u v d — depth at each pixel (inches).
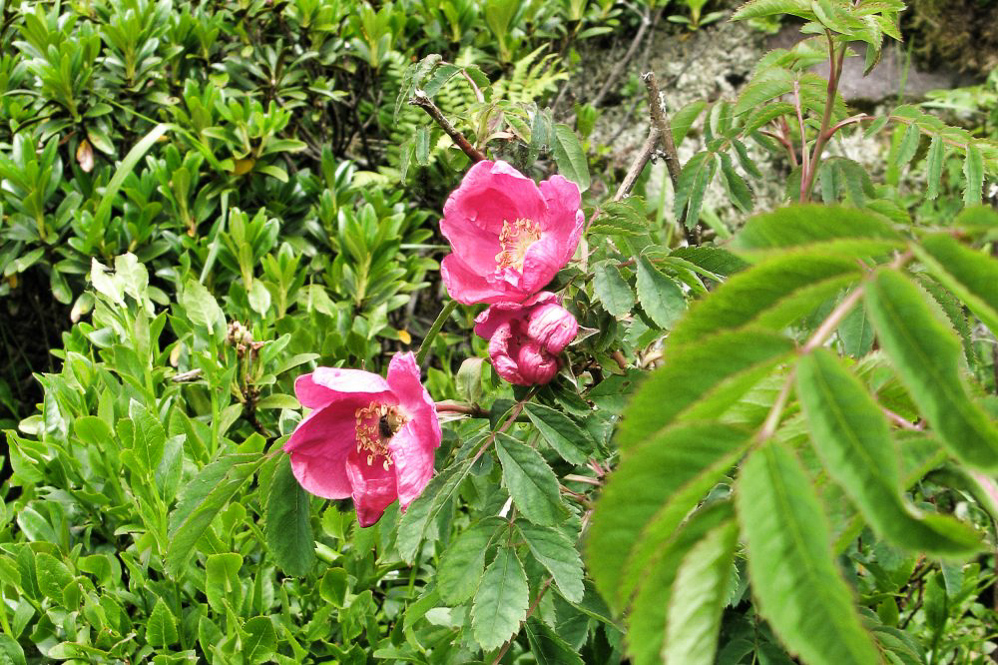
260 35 28.5
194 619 16.1
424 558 17.6
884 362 9.9
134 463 16.2
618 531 6.3
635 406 6.6
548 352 12.1
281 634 16.1
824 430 6.4
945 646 18.1
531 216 12.7
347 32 27.8
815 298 6.8
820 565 5.9
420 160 15.2
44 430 18.2
